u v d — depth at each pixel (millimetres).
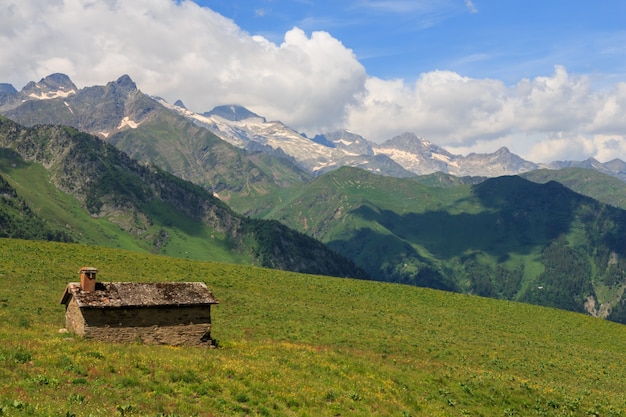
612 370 65375
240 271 107000
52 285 71938
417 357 57375
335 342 58750
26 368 27547
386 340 63531
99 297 39812
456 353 61938
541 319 100875
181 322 42156
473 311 100750
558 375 57938
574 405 42438
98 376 28516
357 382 37438
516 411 39750
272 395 30953
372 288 108875
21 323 45656
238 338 53688
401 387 39594
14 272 75688
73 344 34312
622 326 104812
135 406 24953
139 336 40531
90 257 97375
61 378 26938
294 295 91750
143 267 96125
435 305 102375
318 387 34094
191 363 33469
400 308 92938
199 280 91938
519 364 60250
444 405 38125
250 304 76188
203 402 27719
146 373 30422
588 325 101062
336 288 103812
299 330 62844
